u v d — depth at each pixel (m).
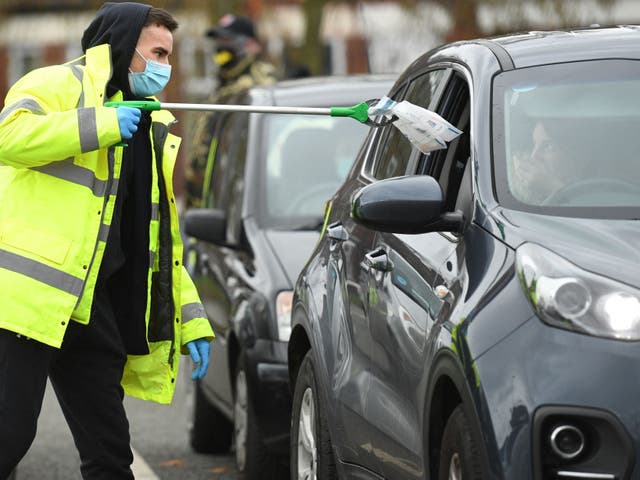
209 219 26.56
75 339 18.00
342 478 18.22
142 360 19.11
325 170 26.69
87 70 17.84
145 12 18.17
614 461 13.09
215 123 32.00
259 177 26.61
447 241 15.62
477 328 13.92
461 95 17.27
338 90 27.98
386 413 16.27
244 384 24.08
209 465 27.45
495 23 67.62
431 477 15.02
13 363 17.39
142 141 18.50
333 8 75.81
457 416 14.24
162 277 18.97
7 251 17.30
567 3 67.19
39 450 28.73
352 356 17.73
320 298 19.22
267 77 41.31
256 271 24.67
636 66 16.69
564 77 16.59
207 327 19.61
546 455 13.30
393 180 15.52
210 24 72.50
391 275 16.69
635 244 14.08
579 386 13.15
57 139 16.88
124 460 18.33
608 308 13.30
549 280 13.62
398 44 68.50
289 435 23.14
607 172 15.50
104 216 17.61
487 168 15.61
